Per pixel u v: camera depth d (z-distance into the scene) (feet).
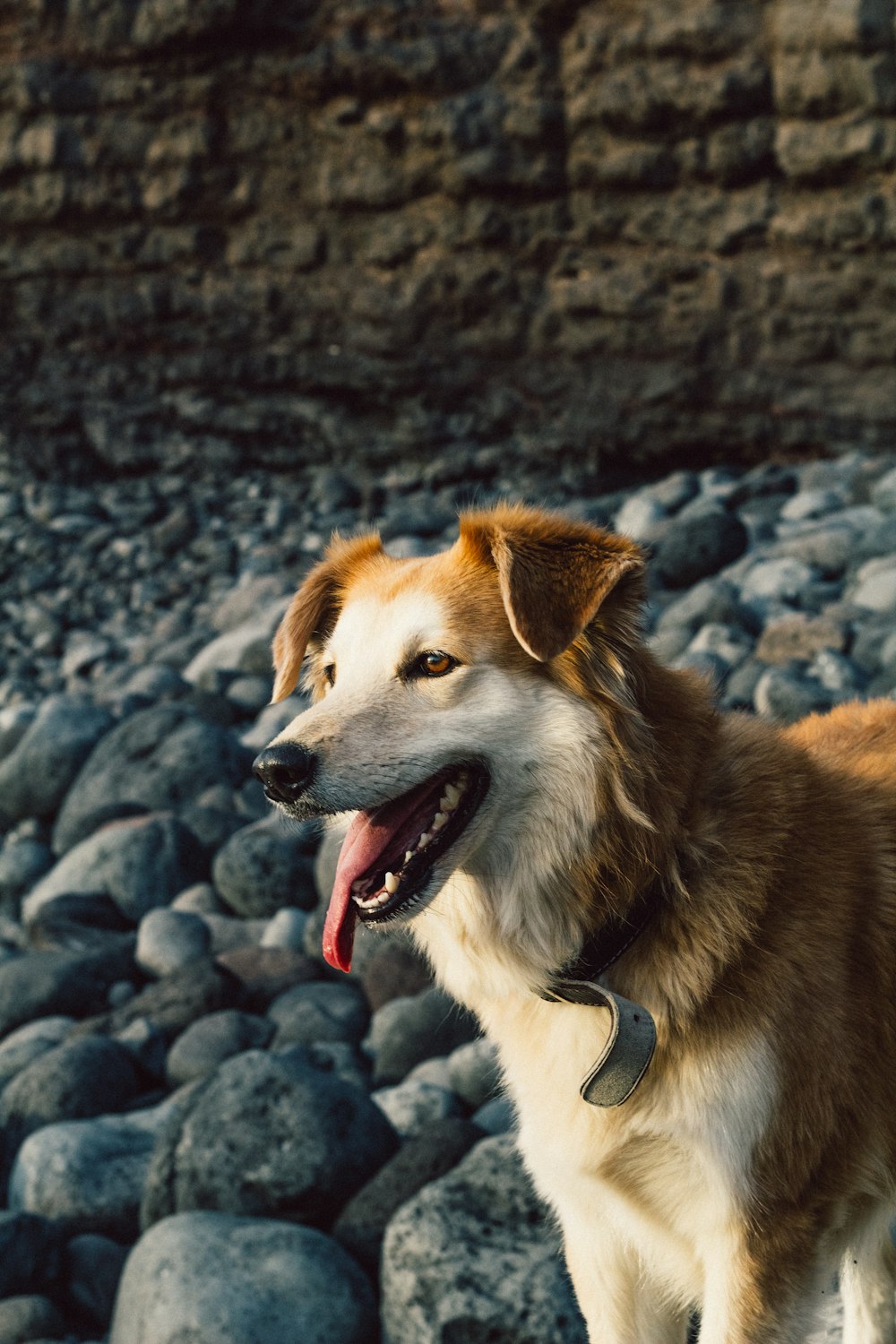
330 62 44.42
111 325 49.85
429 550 38.19
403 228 45.34
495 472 46.16
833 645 24.89
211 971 19.71
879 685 23.07
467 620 10.49
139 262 48.83
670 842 9.75
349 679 10.79
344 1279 13.07
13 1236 14.47
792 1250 9.52
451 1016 18.04
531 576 10.12
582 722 10.02
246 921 22.17
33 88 47.93
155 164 47.62
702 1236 9.72
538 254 44.24
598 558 10.12
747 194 41.55
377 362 46.83
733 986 9.48
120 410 50.26
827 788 10.57
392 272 46.01
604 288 43.45
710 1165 9.39
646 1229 10.21
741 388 42.75
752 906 9.59
